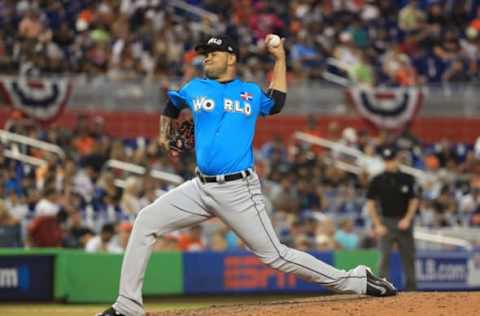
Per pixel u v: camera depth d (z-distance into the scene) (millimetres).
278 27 95562
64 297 54938
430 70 98688
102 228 60031
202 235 64875
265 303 31734
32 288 54656
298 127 88312
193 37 90938
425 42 101062
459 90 93250
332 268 30609
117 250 59438
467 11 105250
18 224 58500
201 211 29562
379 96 91250
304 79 91438
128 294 29500
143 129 84062
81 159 72500
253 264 60562
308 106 89312
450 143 92062
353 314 28516
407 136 87062
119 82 84000
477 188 77000
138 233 29547
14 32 86188
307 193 71875
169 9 95125
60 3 89500
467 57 100625
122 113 83875
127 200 63969
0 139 72125
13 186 67562
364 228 69500
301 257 30094
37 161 71375
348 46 96500
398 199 51000
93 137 75938
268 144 79750
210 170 29000
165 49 87750
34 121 80688
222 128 29078
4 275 54094
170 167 74188
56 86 81938
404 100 91688
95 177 69188
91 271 55781
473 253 65188
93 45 86750
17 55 83812
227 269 59875
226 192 29047
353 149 82812
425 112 92375
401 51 99688
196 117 29266
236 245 64562
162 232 29672
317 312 28859
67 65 84375
